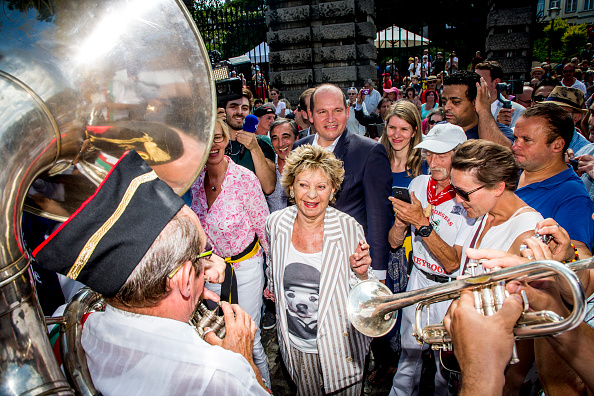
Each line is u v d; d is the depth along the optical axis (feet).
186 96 3.73
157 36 3.58
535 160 6.72
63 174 3.55
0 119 2.56
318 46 28.96
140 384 2.92
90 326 3.23
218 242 8.34
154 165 3.85
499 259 3.87
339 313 6.44
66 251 2.67
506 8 25.39
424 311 7.04
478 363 2.89
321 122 8.47
